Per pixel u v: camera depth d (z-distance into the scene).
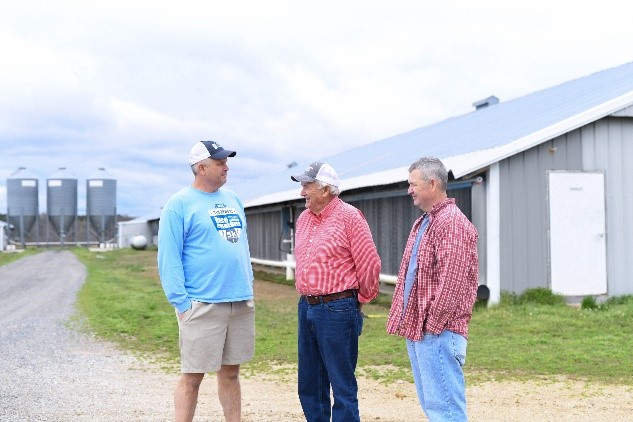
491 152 13.29
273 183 35.19
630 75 17.08
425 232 4.44
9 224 69.25
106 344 10.90
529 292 13.45
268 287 21.08
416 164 4.48
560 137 13.84
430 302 4.38
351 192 19.11
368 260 5.11
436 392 4.39
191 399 5.31
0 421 6.13
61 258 42.12
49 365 9.12
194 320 5.16
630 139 14.32
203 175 5.25
